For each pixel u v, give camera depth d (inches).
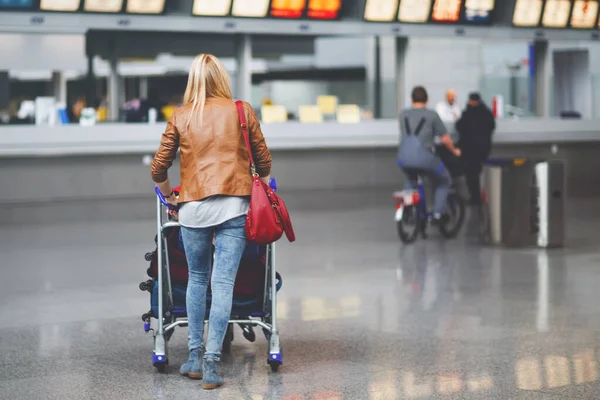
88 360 296.5
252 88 781.3
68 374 278.8
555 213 553.9
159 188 274.1
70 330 342.6
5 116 703.1
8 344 320.2
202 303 270.2
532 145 868.0
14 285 438.6
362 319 356.5
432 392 255.4
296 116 792.3
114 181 719.1
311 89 796.6
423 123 561.0
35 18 655.8
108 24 669.9
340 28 731.4
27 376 277.0
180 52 747.4
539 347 309.1
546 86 847.7
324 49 798.5
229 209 259.9
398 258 514.3
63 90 717.3
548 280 442.3
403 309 375.6
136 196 727.7
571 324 345.7
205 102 265.4
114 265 493.7
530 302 388.5
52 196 700.0
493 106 893.2
